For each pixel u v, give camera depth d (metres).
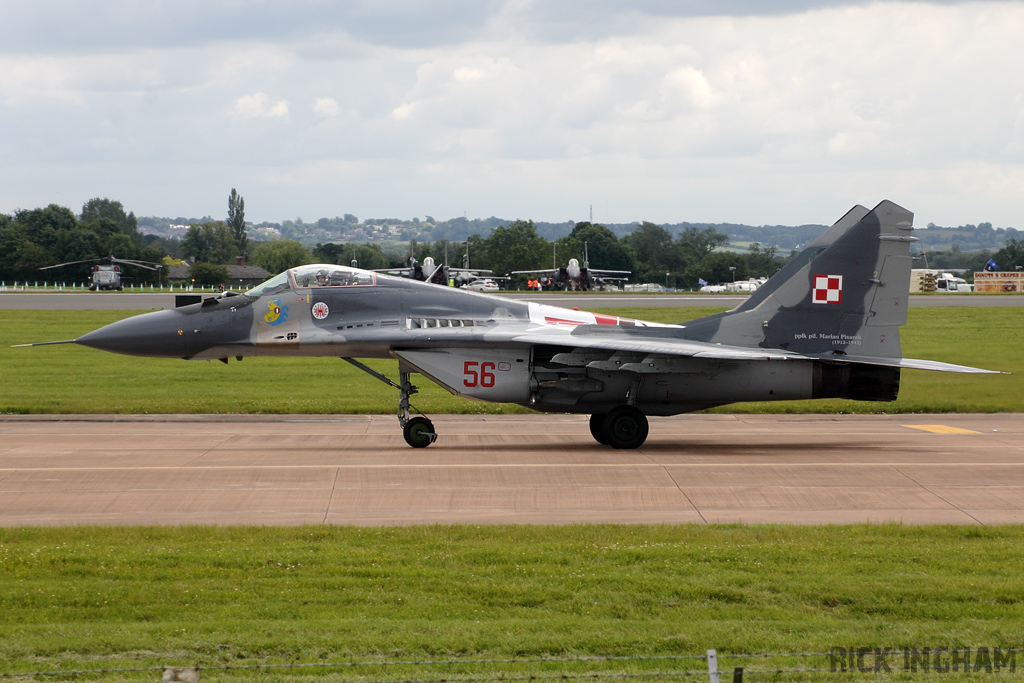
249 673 27.11
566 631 30.64
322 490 53.22
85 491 52.56
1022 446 72.94
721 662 28.33
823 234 76.94
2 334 172.12
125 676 26.70
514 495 52.25
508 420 90.19
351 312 74.19
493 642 29.53
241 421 87.88
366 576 36.34
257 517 46.88
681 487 54.72
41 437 74.94
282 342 73.38
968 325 195.50
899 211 75.31
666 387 72.50
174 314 74.06
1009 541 41.88
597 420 74.44
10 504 49.28
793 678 27.28
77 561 37.53
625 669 27.73
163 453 66.44
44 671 26.95
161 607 32.59
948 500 51.81
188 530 42.88
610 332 75.31
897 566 37.72
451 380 72.19
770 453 68.75
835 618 32.34
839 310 75.56
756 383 73.44
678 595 34.38
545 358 72.50
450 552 39.38
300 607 32.81
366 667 27.61
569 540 41.66
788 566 37.69
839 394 74.88
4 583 34.84
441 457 65.50
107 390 110.44
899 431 83.50
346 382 121.12
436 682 26.42
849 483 56.25
